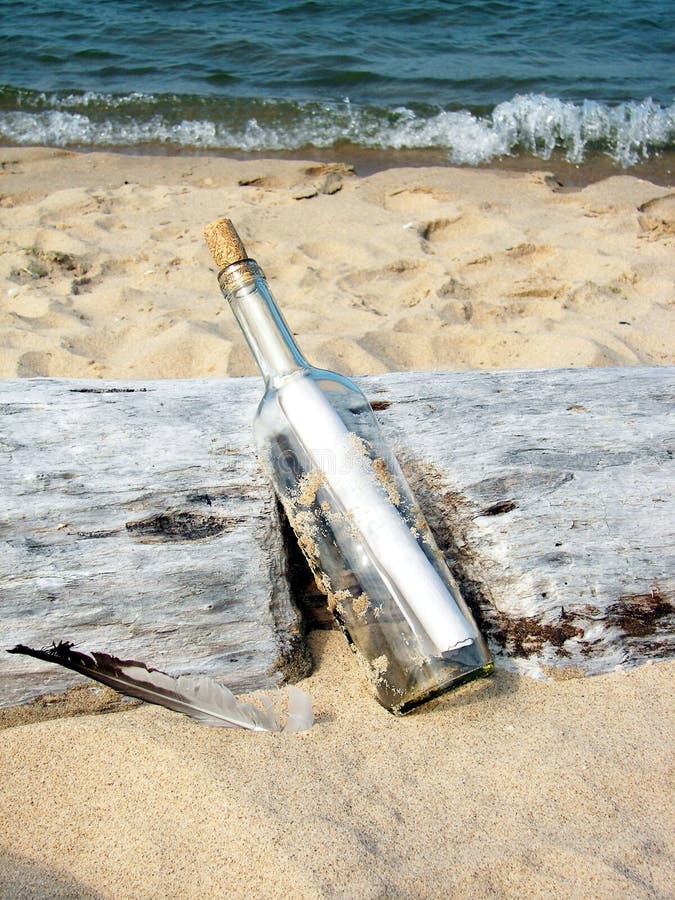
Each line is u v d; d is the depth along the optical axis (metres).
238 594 0.68
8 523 0.67
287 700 0.68
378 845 0.58
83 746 0.64
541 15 3.98
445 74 3.20
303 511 0.67
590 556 0.71
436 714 0.67
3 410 0.73
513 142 2.66
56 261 1.75
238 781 0.61
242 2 4.02
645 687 0.69
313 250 1.86
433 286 1.68
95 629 0.66
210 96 2.98
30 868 0.58
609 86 3.10
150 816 0.60
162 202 2.12
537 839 0.58
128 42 3.52
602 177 2.45
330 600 0.67
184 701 0.64
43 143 2.67
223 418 0.76
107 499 0.69
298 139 2.70
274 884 0.56
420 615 0.62
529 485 0.74
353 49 3.45
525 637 0.70
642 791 0.62
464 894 0.56
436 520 0.73
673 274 1.74
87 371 1.36
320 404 0.68
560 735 0.65
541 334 1.48
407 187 2.25
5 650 0.65
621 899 0.55
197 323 1.48
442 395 0.81
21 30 3.61
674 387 0.83
